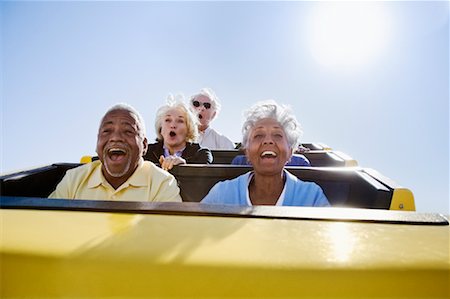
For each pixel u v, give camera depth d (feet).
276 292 2.27
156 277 2.32
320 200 7.16
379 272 2.29
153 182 6.82
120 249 2.52
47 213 3.35
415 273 2.30
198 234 2.83
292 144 7.61
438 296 2.27
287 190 7.35
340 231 2.95
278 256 2.44
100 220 3.16
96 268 2.37
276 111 7.48
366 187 6.95
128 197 6.64
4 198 3.79
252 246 2.60
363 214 3.37
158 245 2.60
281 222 3.15
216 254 2.46
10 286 2.43
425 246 2.65
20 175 6.51
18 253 2.46
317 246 2.62
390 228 3.05
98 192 6.72
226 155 14.10
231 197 7.49
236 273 2.29
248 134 7.69
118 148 6.59
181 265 2.34
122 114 6.75
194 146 14.03
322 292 2.26
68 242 2.63
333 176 8.02
